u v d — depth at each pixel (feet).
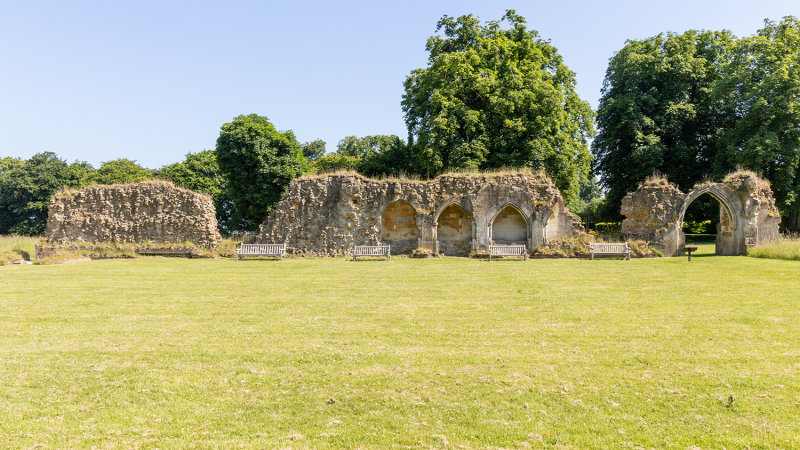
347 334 28.60
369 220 85.05
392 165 137.69
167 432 16.52
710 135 124.88
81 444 15.70
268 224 86.22
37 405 18.72
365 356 24.36
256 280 52.06
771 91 102.47
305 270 61.62
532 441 15.78
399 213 87.45
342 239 83.87
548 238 83.30
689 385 19.90
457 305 37.19
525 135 111.04
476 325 30.63
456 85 111.24
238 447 15.47
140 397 19.40
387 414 17.85
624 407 18.10
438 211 84.02
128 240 85.30
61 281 51.39
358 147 196.75
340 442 15.85
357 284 48.70
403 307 36.55
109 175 193.67
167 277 54.75
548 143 109.09
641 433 16.16
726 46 123.44
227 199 189.16
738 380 20.24
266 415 17.83
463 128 112.37
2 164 204.03
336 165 179.01
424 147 111.24
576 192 125.49
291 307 36.78
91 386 20.56
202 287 47.09
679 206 81.46
